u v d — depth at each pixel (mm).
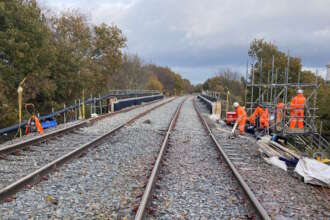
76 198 5191
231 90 48250
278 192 5980
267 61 30000
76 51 28453
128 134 12086
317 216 4941
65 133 11688
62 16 29609
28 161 7492
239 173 6969
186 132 13039
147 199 4867
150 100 40688
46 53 16688
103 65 32625
